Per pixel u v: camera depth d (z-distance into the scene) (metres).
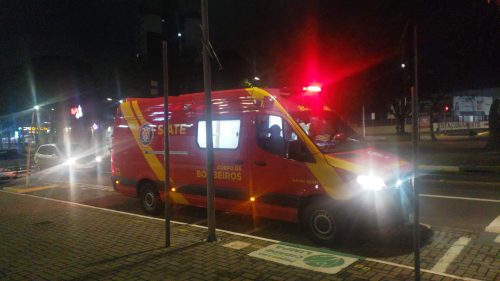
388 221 6.12
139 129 9.35
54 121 44.88
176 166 8.59
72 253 6.27
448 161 17.69
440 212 8.54
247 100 7.48
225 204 7.69
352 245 6.32
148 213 9.19
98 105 43.94
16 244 6.91
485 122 60.44
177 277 5.09
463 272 5.15
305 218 6.59
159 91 9.27
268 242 6.45
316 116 7.27
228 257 5.75
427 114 52.44
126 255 6.01
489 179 13.07
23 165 21.52
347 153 6.63
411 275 4.94
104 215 8.95
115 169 9.88
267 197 7.04
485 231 7.02
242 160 7.38
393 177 6.23
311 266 5.32
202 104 8.25
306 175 6.53
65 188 13.84
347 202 6.09
